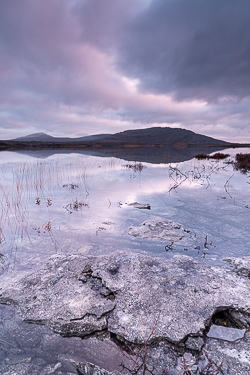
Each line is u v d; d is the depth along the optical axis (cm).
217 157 2025
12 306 211
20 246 328
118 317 194
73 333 184
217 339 177
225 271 258
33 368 153
